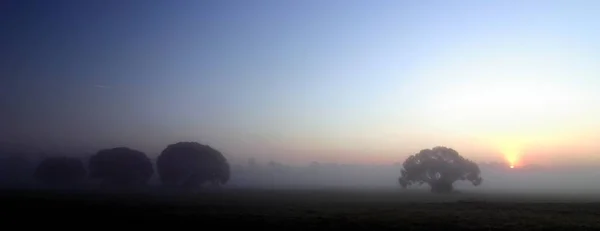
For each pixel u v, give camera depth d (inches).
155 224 1838.1
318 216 2113.7
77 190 5521.7
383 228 1772.9
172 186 6003.9
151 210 2388.0
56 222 1843.0
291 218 2018.9
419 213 2327.8
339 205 3115.2
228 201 3555.6
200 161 6053.2
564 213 2378.2
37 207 2425.0
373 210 2546.8
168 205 2815.0
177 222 1891.0
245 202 3452.3
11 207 2399.1
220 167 6127.0
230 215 2130.9
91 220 1919.3
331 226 1801.2
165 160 6048.2
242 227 1776.6
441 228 1766.7
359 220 1967.3
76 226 1753.2
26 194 3978.8
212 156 6161.4
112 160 6117.1
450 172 5851.4
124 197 3855.8
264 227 1775.3
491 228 1755.7
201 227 1772.9
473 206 2942.9
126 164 6112.2
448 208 2755.9
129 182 6166.3
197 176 5979.3
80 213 2159.2
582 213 2385.6
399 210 2546.8
